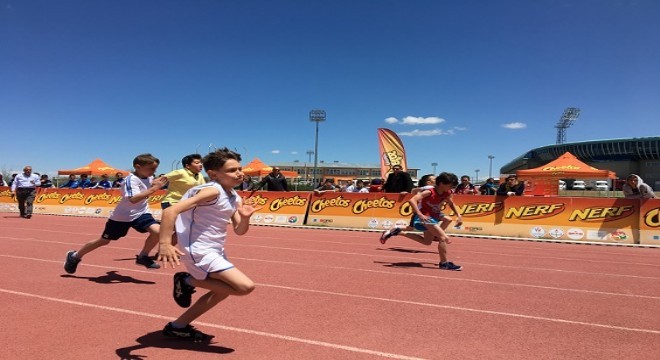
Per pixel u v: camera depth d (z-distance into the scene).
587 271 8.56
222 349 4.11
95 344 4.16
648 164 80.56
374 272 7.89
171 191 8.24
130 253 9.48
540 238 13.80
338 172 102.25
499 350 4.25
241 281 3.76
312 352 4.08
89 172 29.22
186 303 4.09
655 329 4.99
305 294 6.20
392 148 23.67
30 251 9.56
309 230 15.28
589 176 24.11
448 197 9.20
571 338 4.64
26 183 18.23
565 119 94.44
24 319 4.87
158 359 3.85
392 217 15.32
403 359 3.98
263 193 17.42
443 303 5.89
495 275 7.91
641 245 12.75
